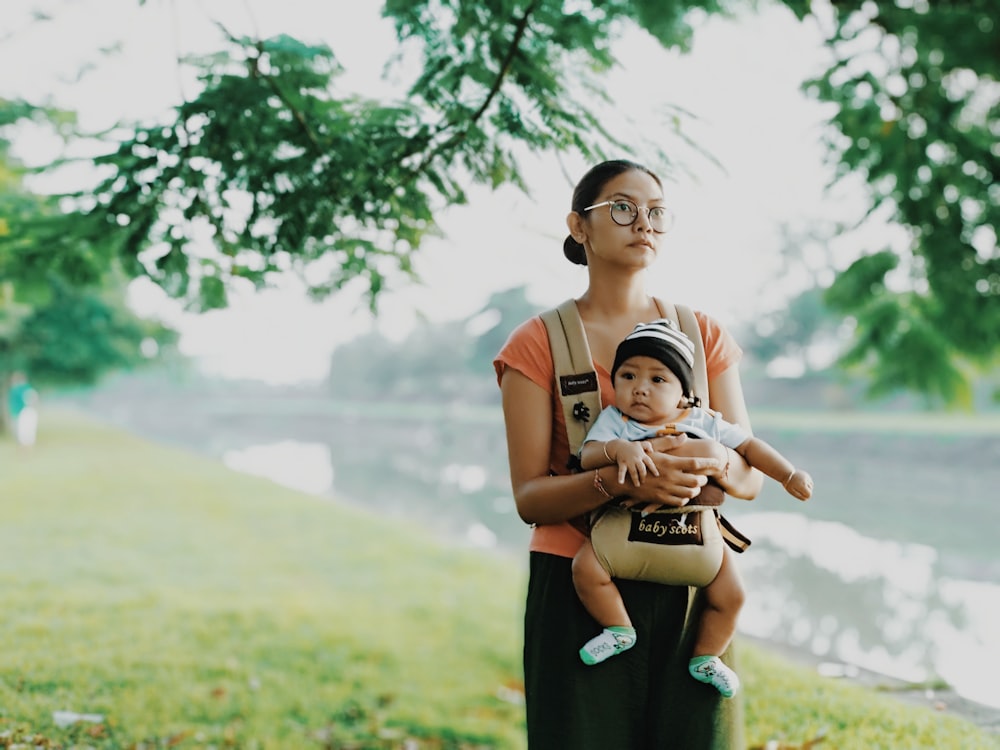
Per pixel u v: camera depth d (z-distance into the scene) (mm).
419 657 6598
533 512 2066
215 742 4270
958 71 5176
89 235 3689
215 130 3246
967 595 9383
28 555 8930
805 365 50625
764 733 3424
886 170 5645
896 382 7449
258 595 7988
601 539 2000
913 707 3543
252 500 14594
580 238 2197
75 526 10953
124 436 30922
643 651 2061
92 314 23438
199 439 46688
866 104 5566
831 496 19688
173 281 3861
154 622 6418
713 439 2006
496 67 3199
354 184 3334
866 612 8625
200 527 11648
